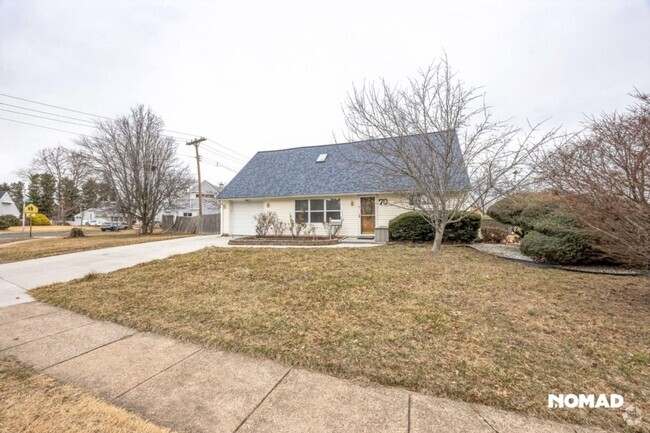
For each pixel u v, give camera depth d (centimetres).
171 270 640
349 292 456
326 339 307
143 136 2091
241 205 1521
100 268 705
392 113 788
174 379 246
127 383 241
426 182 797
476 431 180
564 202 448
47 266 748
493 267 625
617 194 363
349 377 243
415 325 335
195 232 2203
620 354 268
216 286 514
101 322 383
